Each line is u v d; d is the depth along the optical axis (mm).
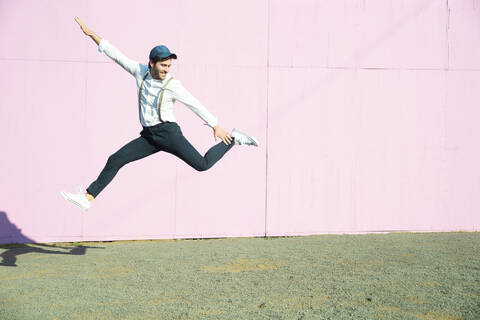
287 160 7223
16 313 3285
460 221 7469
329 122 7289
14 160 6746
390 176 7379
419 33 7426
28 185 6773
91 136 6883
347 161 7309
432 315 3180
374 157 7355
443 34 7449
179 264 4973
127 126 6957
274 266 4801
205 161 3873
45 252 5922
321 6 7277
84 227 6887
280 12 7203
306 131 7250
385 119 7375
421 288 3842
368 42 7355
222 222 7121
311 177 7258
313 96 7266
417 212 7418
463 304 3404
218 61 7102
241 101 7137
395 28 7391
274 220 7195
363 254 5426
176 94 3697
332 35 7301
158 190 7016
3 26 6730
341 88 7309
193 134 7035
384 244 6188
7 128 6734
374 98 7359
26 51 6773
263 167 7188
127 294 3760
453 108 7457
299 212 7238
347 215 7312
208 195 7102
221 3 7105
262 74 7176
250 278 4266
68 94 6848
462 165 7465
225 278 4277
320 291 3787
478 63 7477
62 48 6836
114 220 6941
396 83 7395
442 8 7445
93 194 3861
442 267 4629
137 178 6980
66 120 6840
